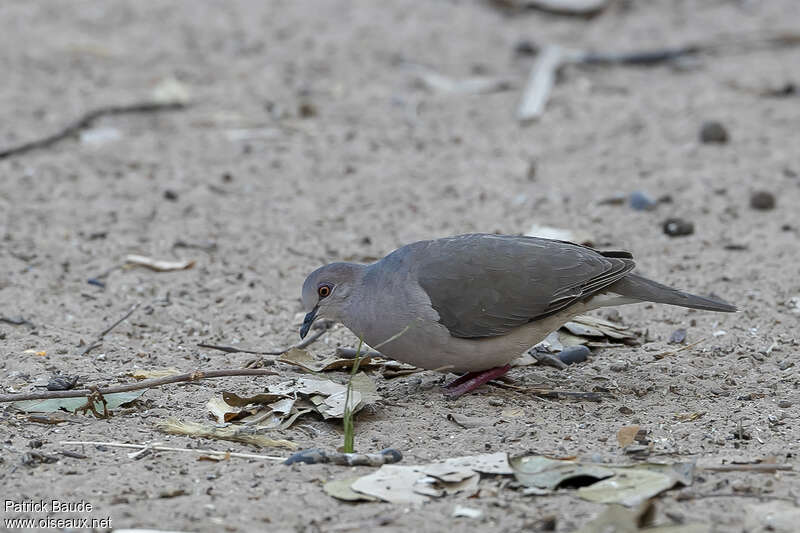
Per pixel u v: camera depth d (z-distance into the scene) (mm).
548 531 6836
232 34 23344
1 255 12773
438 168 16188
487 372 9586
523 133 17766
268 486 7574
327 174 15953
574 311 9406
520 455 7891
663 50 21891
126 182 15523
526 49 22141
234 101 19281
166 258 12891
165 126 18078
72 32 23312
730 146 16875
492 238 9445
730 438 8398
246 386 9492
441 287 9039
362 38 23156
